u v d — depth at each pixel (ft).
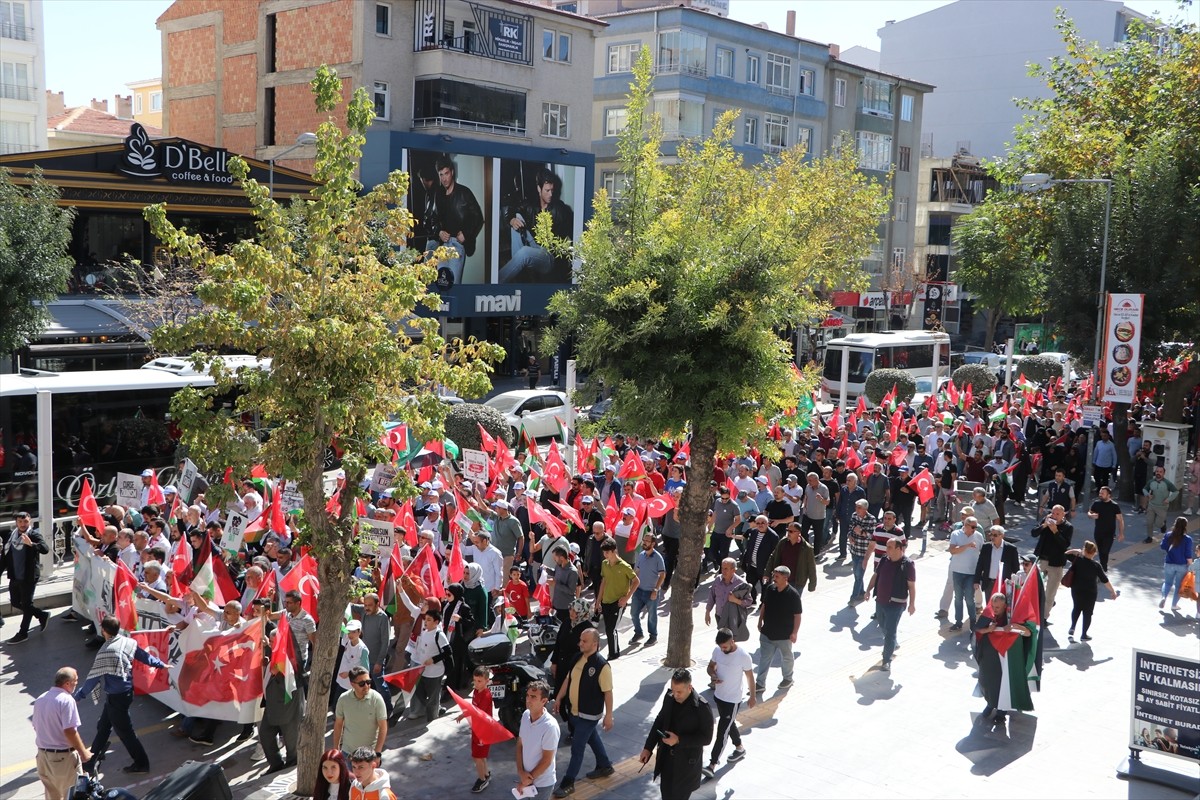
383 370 30.58
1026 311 181.16
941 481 73.26
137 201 110.83
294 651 35.86
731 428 40.81
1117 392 81.35
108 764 36.11
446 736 38.45
